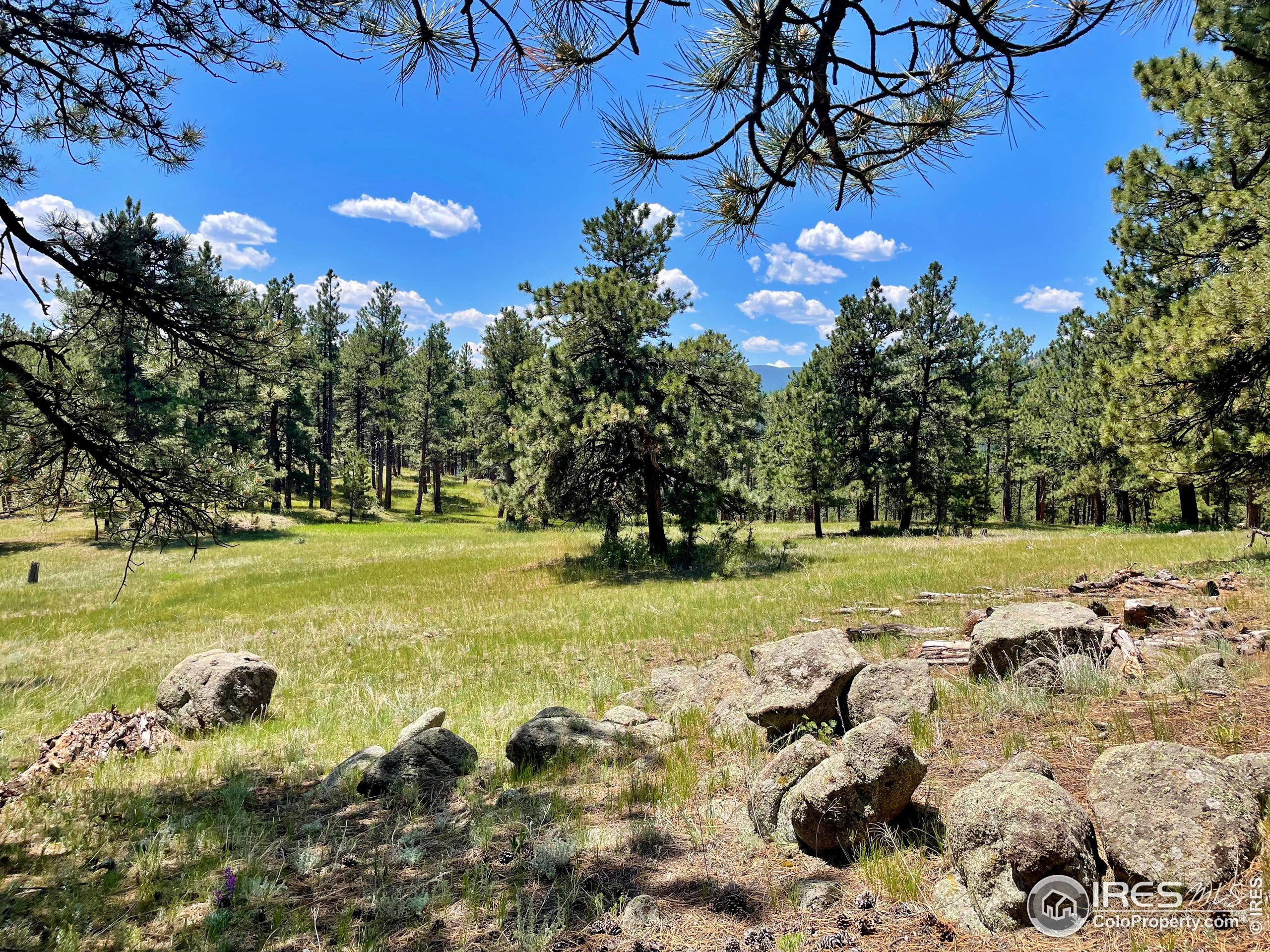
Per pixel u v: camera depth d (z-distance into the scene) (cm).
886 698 552
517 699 905
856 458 4153
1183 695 491
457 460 8925
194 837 476
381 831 477
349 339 6744
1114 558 1650
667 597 1736
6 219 578
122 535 773
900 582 1577
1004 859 273
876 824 355
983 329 4025
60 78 549
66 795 584
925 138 292
